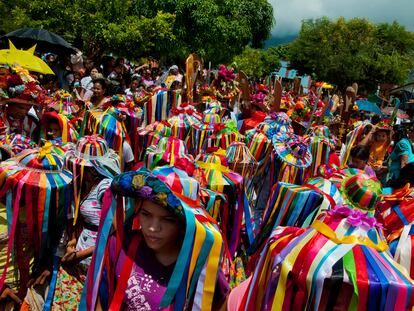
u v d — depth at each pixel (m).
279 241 2.26
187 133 6.77
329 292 2.00
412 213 3.24
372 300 1.93
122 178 2.14
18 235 3.35
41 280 3.35
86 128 6.09
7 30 17.03
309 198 3.62
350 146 8.68
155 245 2.19
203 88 10.12
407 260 3.01
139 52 15.42
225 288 2.29
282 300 2.08
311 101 14.29
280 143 5.55
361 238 2.10
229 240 4.14
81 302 2.22
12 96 7.01
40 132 5.84
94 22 14.06
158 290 2.24
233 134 6.25
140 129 6.88
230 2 20.38
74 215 3.38
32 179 3.20
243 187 4.20
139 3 18.67
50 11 14.16
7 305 3.34
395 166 6.39
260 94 9.21
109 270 2.25
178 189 2.24
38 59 10.12
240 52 21.95
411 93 22.47
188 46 19.52
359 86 39.09
